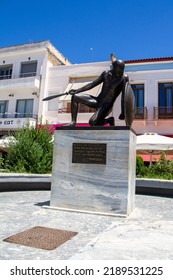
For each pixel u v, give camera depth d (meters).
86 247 3.36
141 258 3.05
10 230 4.08
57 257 3.06
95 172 5.52
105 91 6.20
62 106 22.50
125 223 4.64
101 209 5.36
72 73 23.16
